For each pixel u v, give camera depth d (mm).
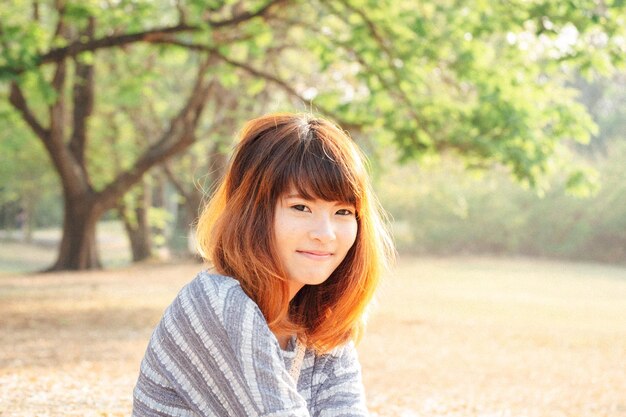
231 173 1975
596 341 10531
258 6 11039
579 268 28391
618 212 30938
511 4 8883
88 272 20578
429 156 10789
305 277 1921
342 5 10508
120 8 11422
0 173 27203
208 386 1856
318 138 1918
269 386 1784
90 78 20344
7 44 10328
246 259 1883
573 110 9852
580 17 8461
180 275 19922
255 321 1814
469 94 11570
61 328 9578
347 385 2115
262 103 21250
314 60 16781
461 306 14945
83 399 4367
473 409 5566
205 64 18109
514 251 33438
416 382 6859
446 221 34062
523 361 8609
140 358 7141
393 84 10172
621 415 5746
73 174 20141
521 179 9844
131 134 25047
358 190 1925
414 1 10703
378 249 2072
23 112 18266
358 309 2086
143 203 26703
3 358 6641
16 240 41500
